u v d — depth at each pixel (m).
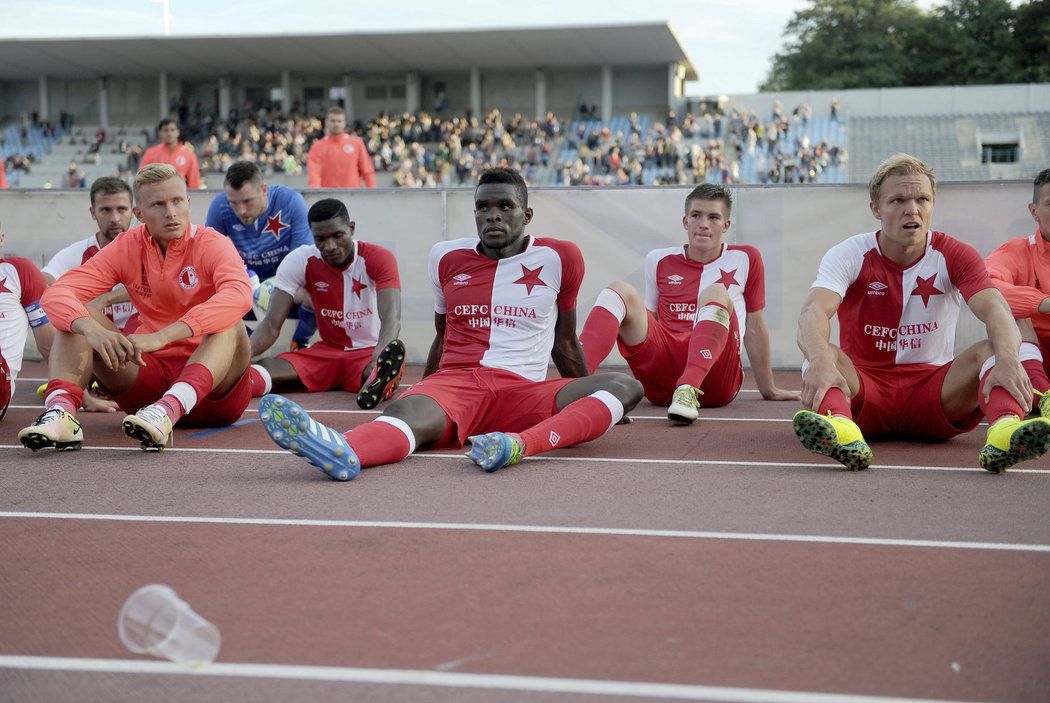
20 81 44.56
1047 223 6.12
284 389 7.82
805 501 3.96
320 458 4.27
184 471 4.61
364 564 3.14
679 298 6.86
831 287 5.07
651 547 3.31
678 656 2.42
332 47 39.50
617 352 9.38
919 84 52.81
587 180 34.53
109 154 39.78
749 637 2.54
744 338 6.99
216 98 44.38
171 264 5.50
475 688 2.26
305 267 7.59
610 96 41.56
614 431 5.79
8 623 2.68
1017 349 4.63
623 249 9.12
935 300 5.12
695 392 5.89
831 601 2.79
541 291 5.14
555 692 2.23
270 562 3.18
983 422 6.20
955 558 3.19
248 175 8.21
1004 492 4.12
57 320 5.07
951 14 53.75
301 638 2.55
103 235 7.25
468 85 43.34
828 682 2.28
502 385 5.02
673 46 38.72
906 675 2.32
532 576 3.02
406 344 9.56
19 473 4.58
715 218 6.73
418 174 36.22
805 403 4.77
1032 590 2.88
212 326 5.15
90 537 3.48
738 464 4.75
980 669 2.35
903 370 5.22
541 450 4.64
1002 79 51.53
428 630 2.59
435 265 5.28
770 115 39.31
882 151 36.84
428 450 5.08
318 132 38.53
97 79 44.19
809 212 8.86
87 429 5.93
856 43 52.75
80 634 2.60
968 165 36.31
